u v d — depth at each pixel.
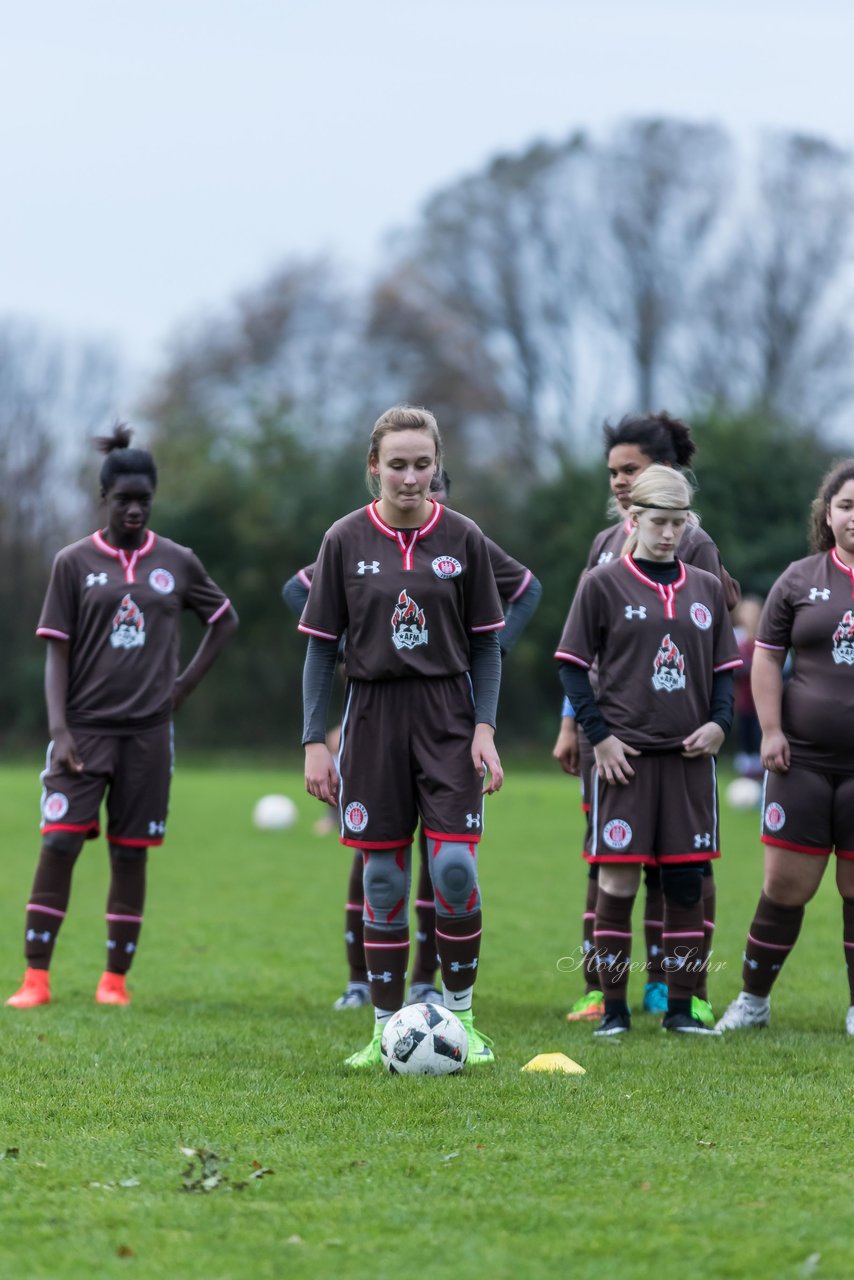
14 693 68.81
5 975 13.70
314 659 9.69
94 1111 8.06
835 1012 11.73
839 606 10.59
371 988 9.70
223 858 24.88
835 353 76.38
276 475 65.31
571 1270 5.59
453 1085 8.71
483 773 9.53
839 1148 7.27
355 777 9.54
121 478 12.33
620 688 10.72
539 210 79.75
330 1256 5.77
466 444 76.38
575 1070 9.12
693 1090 8.55
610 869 10.71
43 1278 5.56
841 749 10.57
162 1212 6.29
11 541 71.94
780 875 10.75
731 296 77.62
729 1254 5.73
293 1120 7.84
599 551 12.11
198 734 64.38
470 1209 6.30
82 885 22.02
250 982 13.48
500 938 16.12
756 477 63.12
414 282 79.69
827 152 76.94
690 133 78.81
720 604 10.95
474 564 9.59
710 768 10.77
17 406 75.00
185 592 12.80
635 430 11.62
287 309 77.81
